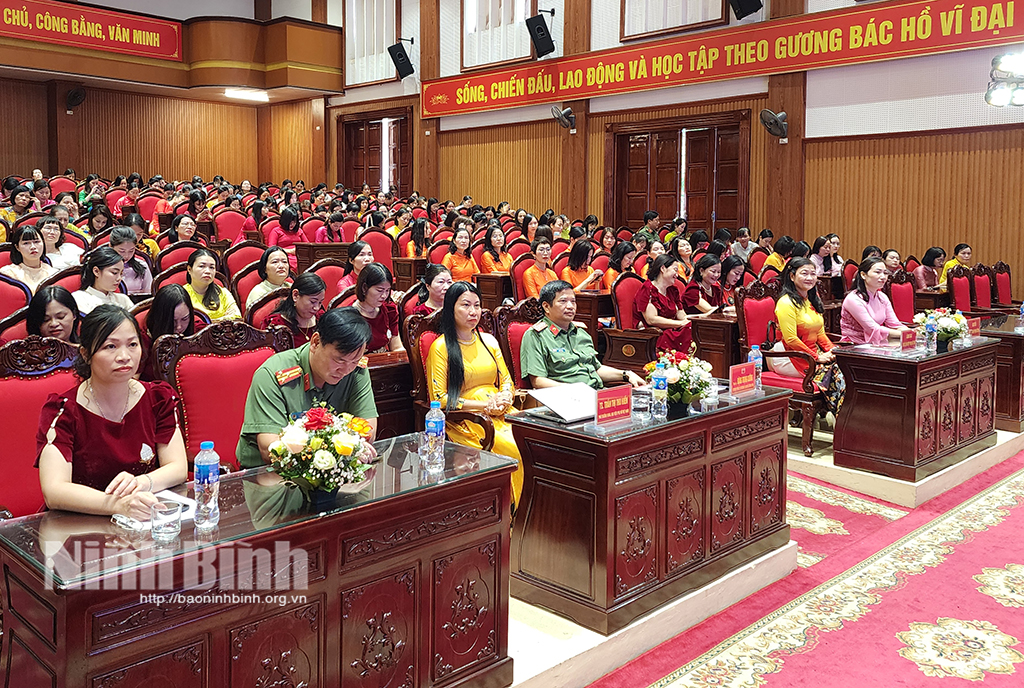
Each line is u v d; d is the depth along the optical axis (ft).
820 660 9.54
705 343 20.16
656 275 21.22
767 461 11.97
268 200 42.50
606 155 43.93
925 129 33.37
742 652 9.77
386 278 14.39
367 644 7.21
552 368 13.39
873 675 9.20
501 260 30.96
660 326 20.95
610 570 9.50
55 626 5.56
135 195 40.22
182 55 55.36
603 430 9.75
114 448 7.30
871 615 10.70
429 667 7.74
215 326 9.73
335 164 59.67
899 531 13.70
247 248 21.80
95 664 5.60
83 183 47.93
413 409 13.60
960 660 9.53
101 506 6.59
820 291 24.63
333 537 6.88
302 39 55.47
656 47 40.68
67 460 6.99
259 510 6.81
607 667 9.37
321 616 6.85
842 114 35.50
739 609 10.94
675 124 40.98
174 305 10.71
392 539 7.31
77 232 24.06
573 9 44.14
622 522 9.64
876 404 15.52
